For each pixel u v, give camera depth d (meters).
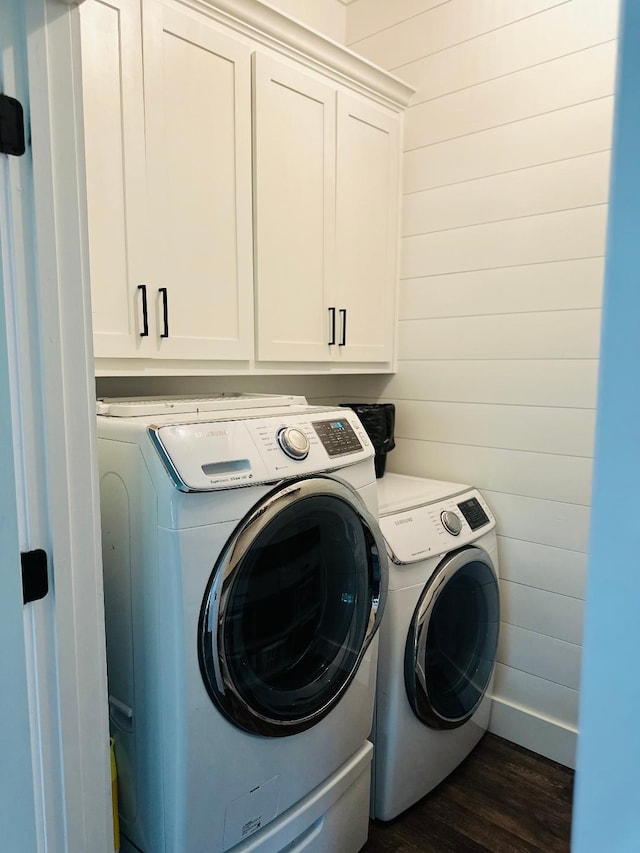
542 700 2.14
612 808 0.57
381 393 2.53
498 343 2.16
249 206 1.75
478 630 2.06
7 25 0.90
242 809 1.29
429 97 2.26
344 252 2.11
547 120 1.98
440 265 2.29
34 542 1.01
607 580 0.55
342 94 2.02
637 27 0.50
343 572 1.56
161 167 1.50
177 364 1.61
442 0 2.19
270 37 1.75
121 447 1.23
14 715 1.05
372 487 1.59
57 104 0.97
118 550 1.27
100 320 1.41
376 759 1.77
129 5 1.40
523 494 2.14
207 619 1.18
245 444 1.27
